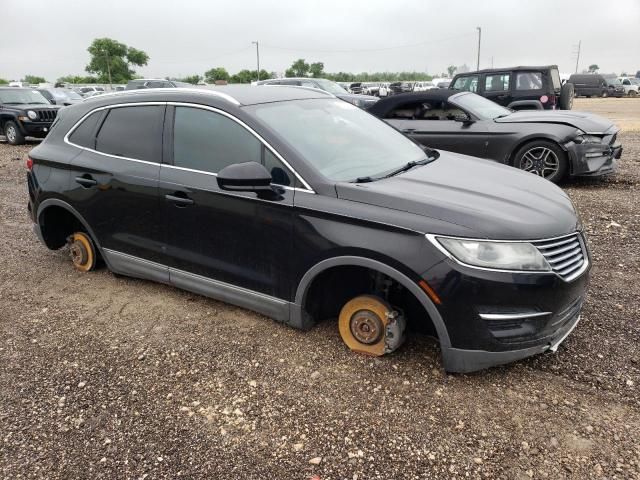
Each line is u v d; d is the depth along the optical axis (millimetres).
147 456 2582
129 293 4395
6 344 3660
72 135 4484
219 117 3586
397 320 3160
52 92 22109
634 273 4426
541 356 3250
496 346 2779
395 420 2756
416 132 8266
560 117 7637
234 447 2623
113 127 4199
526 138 7500
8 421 2861
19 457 2600
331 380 3102
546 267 2771
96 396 3049
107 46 77875
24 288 4594
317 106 4031
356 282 3381
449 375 3088
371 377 3109
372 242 2928
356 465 2482
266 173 3150
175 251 3867
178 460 2551
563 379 3027
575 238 3066
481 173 3660
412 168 3662
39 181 4633
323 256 3109
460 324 2791
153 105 3957
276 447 2611
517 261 2721
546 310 2795
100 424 2814
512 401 2857
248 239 3432
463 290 2740
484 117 7906
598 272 4477
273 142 3324
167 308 4094
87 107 4457
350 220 3006
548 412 2764
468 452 2525
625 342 3375
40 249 5609
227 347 3496
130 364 3357
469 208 2859
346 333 3371
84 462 2557
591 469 2393
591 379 3016
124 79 79312
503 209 2922
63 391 3104
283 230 3252
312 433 2693
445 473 2412
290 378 3137
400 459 2504
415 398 2912
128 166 4012
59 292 4480
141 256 4129
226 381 3139
